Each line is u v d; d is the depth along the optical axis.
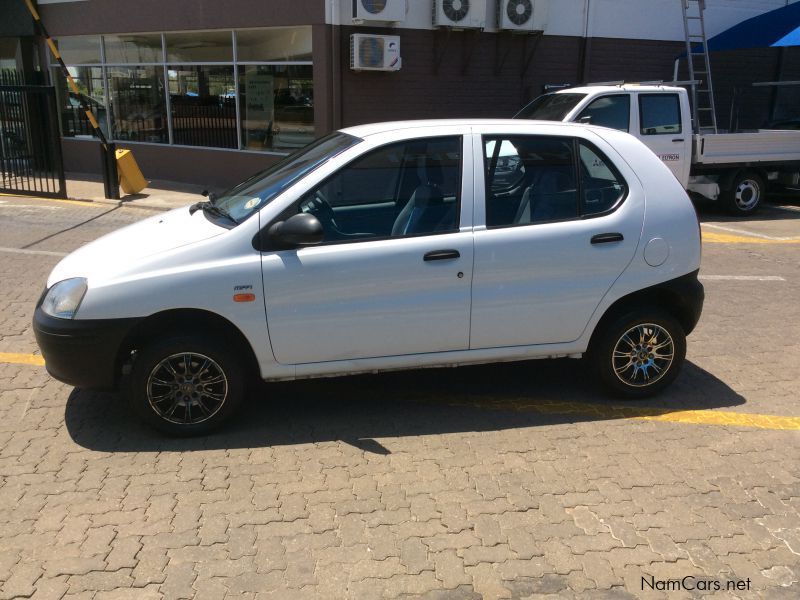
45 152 13.31
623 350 4.64
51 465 3.86
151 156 14.96
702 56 15.52
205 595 2.89
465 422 4.44
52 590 2.90
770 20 14.36
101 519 3.38
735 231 10.79
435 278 4.16
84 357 3.92
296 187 4.09
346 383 5.01
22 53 16.25
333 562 3.10
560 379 5.12
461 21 12.58
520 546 3.22
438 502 3.55
